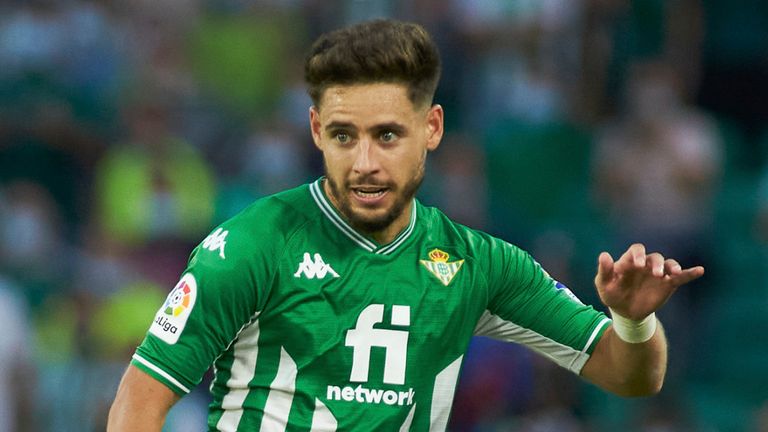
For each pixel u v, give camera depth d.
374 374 14.08
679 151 42.81
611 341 15.21
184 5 51.38
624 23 46.72
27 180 45.25
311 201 14.48
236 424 14.12
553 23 47.31
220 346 13.84
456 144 43.88
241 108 49.81
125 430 13.50
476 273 14.79
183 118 48.06
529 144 44.00
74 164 45.94
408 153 13.95
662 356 15.32
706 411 40.34
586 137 44.56
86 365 36.66
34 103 46.25
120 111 47.50
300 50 51.16
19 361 32.59
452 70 47.94
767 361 41.34
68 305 39.62
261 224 14.13
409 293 14.33
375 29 13.95
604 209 42.81
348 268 14.19
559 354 15.59
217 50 50.69
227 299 13.68
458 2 48.69
